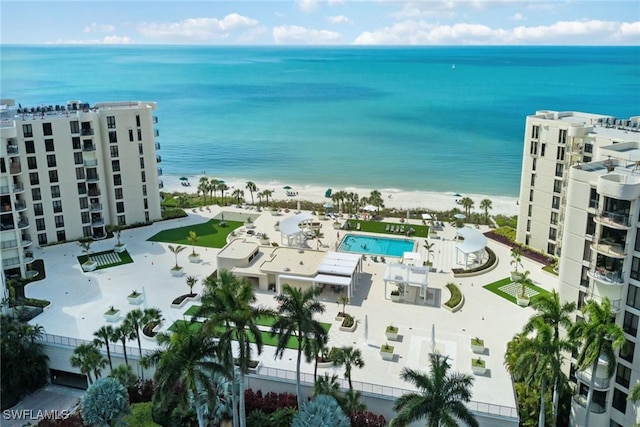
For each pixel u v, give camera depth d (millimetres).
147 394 56781
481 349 61219
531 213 88250
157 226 102562
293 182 152500
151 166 101562
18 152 83688
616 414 50781
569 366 53219
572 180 51406
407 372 43062
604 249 48531
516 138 194625
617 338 42938
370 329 66438
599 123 82188
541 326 45188
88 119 91812
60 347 61438
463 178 151750
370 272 82688
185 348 43688
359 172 160000
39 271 82250
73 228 94250
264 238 94812
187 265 85562
